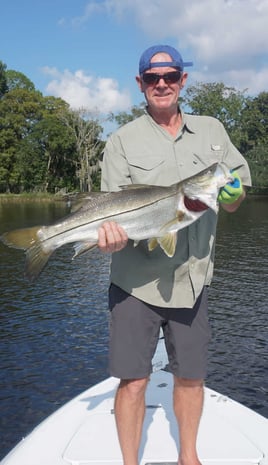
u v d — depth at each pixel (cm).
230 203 308
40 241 309
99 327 1145
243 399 789
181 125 327
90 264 1967
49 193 6369
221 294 1467
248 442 357
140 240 312
